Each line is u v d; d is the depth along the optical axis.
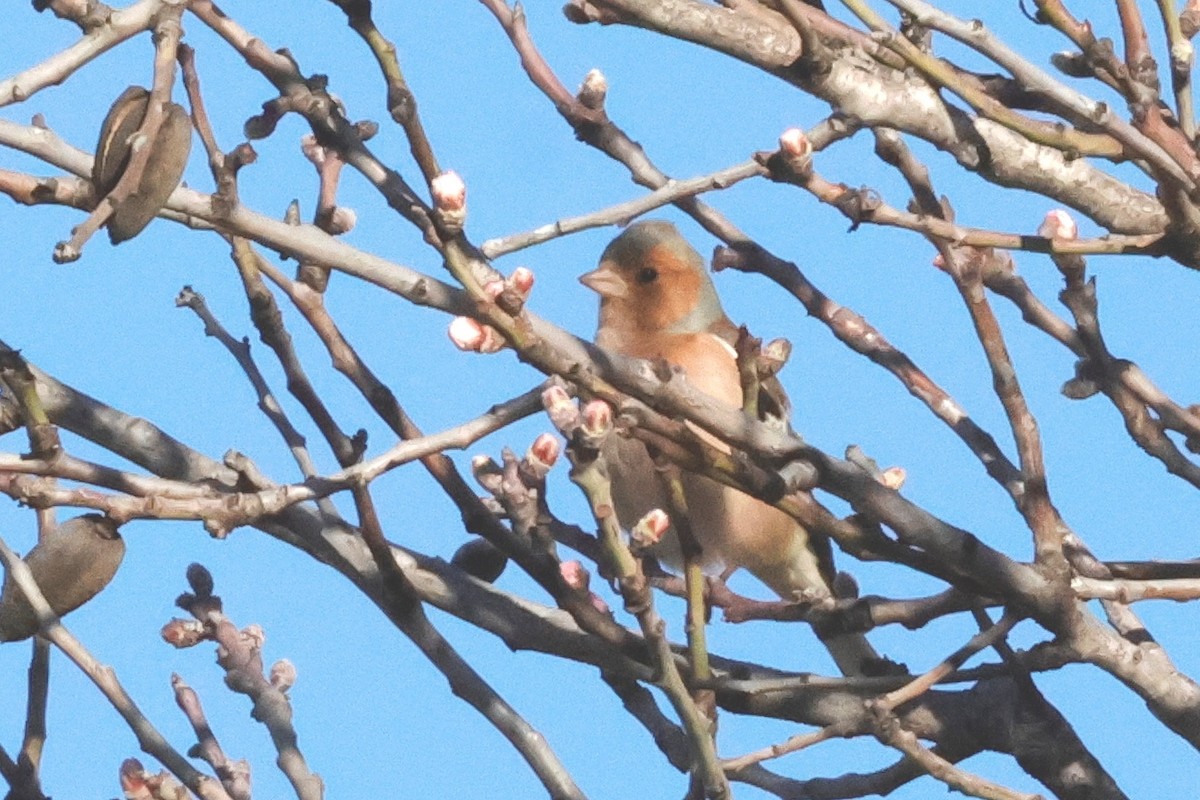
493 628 9.38
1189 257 8.85
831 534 8.83
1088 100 8.33
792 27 8.57
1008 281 10.27
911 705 9.79
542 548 8.78
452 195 7.70
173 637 9.36
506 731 8.90
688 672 8.83
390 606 8.99
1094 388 10.02
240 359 9.64
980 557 8.82
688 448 8.35
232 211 7.47
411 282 7.69
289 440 9.42
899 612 9.09
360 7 7.92
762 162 8.41
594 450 7.65
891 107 8.74
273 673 9.36
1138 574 9.82
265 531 9.34
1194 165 8.67
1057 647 9.11
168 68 6.65
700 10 8.43
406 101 7.86
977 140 8.87
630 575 7.83
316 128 8.40
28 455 7.75
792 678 9.38
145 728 8.18
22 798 8.56
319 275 9.38
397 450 8.37
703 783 8.06
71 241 6.32
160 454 9.40
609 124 10.09
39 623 7.97
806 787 9.67
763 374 8.31
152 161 6.74
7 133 7.05
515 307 7.70
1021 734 9.48
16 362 7.75
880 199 8.48
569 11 8.73
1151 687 9.27
